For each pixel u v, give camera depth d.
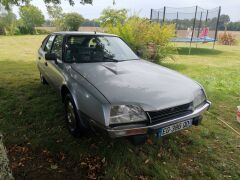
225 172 2.70
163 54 9.12
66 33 4.26
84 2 6.25
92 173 2.56
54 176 2.50
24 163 2.69
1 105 4.29
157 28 8.86
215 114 4.34
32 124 3.60
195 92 2.98
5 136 3.22
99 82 2.81
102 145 3.05
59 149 2.96
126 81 2.87
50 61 4.23
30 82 5.94
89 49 3.96
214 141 3.36
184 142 3.28
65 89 3.38
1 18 29.17
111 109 2.40
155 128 2.50
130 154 2.90
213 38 19.11
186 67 9.27
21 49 13.91
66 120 3.49
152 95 2.61
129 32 8.45
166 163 2.80
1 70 7.53
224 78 7.44
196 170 2.70
